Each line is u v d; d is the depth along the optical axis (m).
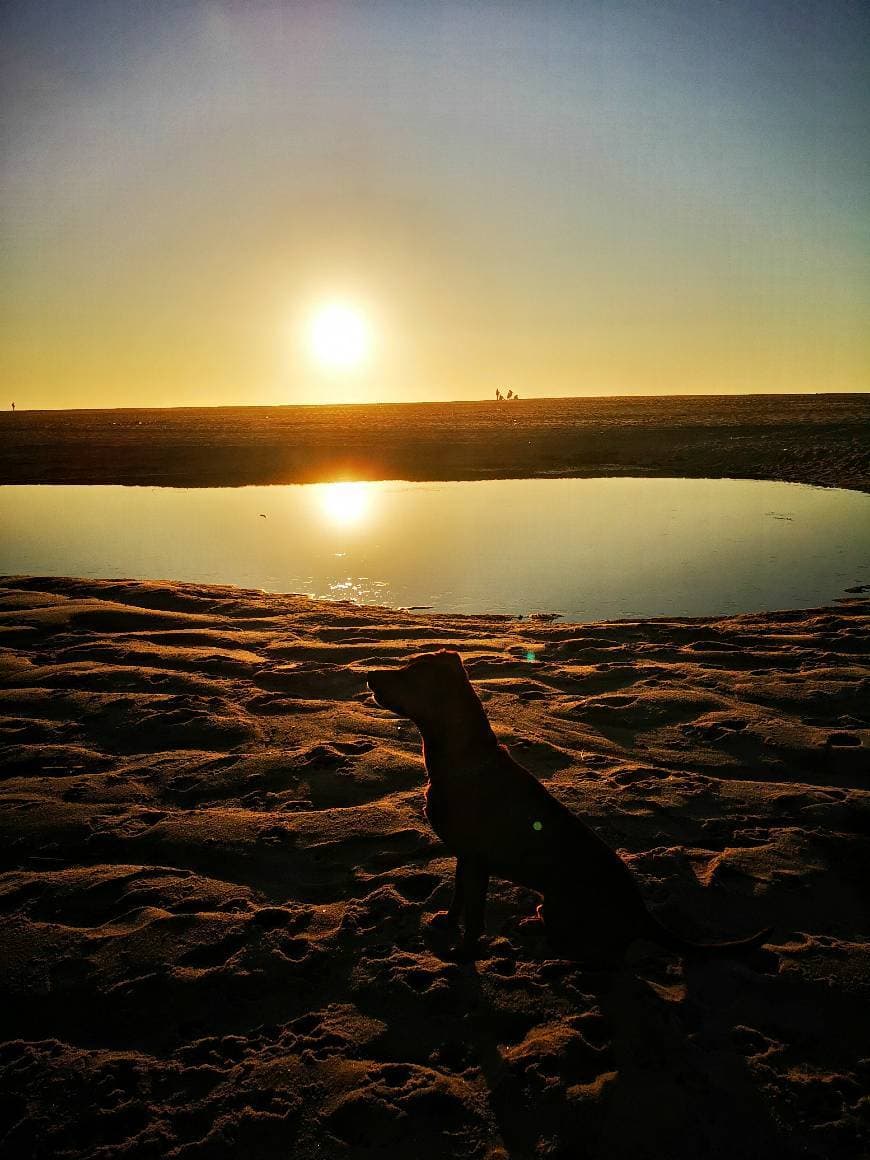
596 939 1.80
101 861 2.24
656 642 4.45
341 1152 1.44
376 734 3.08
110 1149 1.43
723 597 5.84
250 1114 1.50
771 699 3.43
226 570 7.04
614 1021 1.73
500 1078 1.59
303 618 4.93
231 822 2.39
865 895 2.19
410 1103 1.53
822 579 6.38
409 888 2.15
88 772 2.74
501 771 1.90
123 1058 1.63
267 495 13.20
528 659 4.07
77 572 7.05
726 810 2.54
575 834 1.82
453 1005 1.77
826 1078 1.61
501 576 6.68
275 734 3.05
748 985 1.84
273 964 1.86
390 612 5.21
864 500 11.28
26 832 2.34
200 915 2.00
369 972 1.85
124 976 1.81
